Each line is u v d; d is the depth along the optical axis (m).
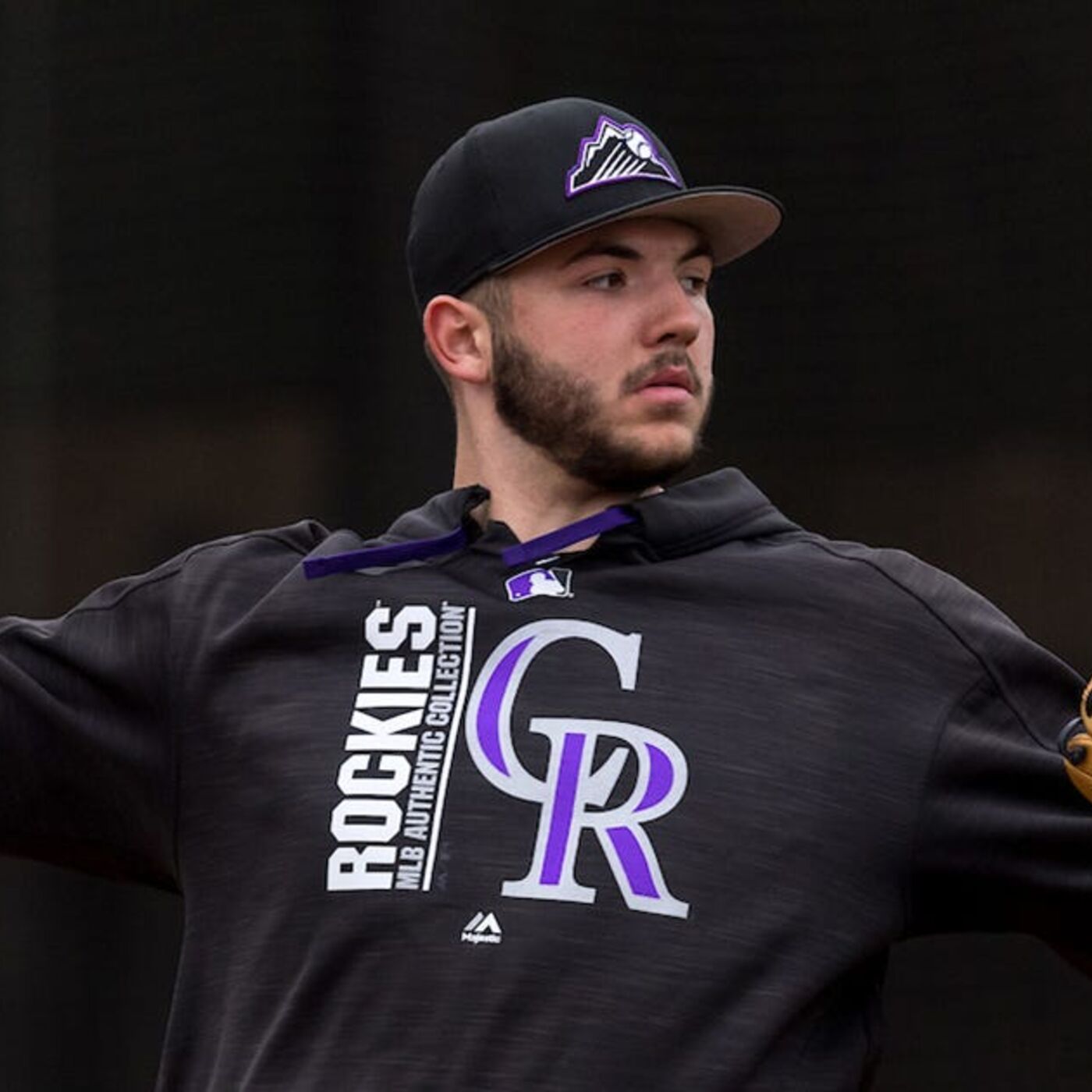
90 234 17.83
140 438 17.66
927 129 16.78
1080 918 8.47
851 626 8.75
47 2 17.95
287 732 8.95
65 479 17.77
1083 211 16.45
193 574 9.58
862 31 16.88
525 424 9.21
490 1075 8.24
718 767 8.52
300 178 17.39
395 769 8.73
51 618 17.70
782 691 8.65
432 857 8.53
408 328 17.17
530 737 8.66
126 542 17.62
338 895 8.60
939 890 8.58
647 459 9.04
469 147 9.44
